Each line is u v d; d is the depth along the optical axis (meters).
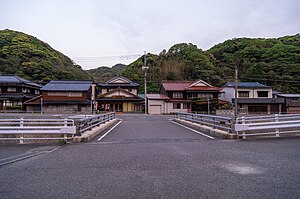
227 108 40.81
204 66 59.03
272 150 7.50
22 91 43.81
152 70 60.03
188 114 18.41
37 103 40.81
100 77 76.94
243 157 6.52
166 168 5.43
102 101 44.03
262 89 44.91
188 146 8.54
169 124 18.84
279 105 43.12
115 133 13.00
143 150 7.79
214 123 13.27
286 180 4.46
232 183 4.32
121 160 6.32
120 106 44.62
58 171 5.29
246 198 3.62
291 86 49.69
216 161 6.09
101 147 8.56
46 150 8.09
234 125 10.40
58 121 11.27
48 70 53.84
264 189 4.00
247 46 59.75
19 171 5.33
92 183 4.41
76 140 9.84
